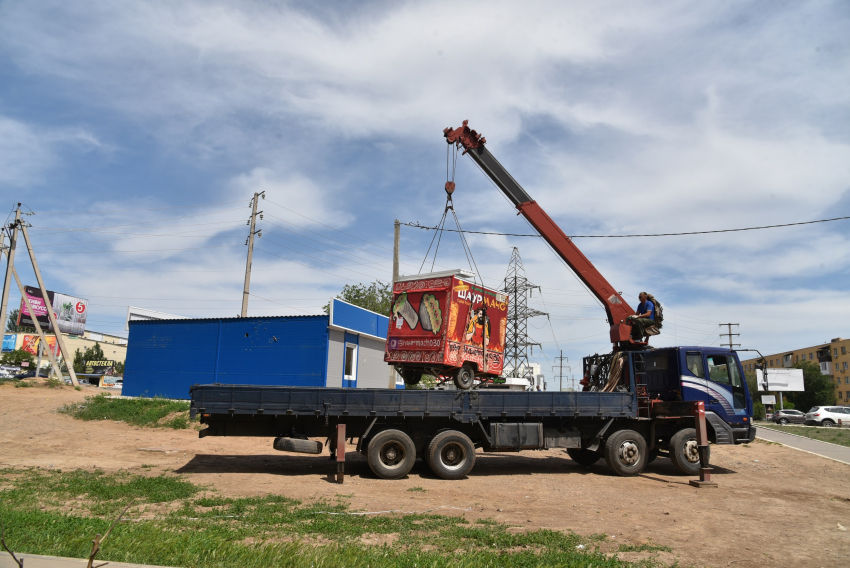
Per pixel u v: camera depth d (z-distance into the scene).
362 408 11.55
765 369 13.79
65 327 70.88
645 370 13.63
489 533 7.13
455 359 12.30
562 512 8.79
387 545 6.44
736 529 7.84
